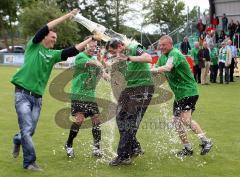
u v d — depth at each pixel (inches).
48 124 372.2
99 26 247.3
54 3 2127.2
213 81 816.9
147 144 292.4
